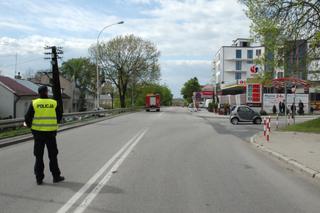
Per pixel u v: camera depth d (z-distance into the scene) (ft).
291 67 81.82
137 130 83.71
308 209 22.61
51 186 27.89
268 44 79.77
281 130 79.20
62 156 43.32
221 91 261.44
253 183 29.73
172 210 21.99
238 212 21.77
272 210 22.30
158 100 246.27
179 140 62.64
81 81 316.60
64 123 97.09
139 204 23.16
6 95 150.10
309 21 75.41
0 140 56.90
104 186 27.91
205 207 22.67
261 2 79.25
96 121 118.52
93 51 246.47
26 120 28.89
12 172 33.53
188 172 33.94
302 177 32.48
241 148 53.11
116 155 44.19
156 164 38.04
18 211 21.66
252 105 160.66
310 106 162.09
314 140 59.26
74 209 22.03
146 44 245.24
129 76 245.65
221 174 33.27
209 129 88.89
